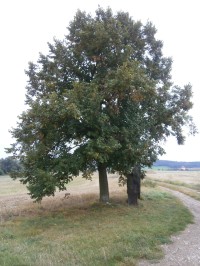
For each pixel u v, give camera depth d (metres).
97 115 20.41
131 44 25.31
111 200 26.45
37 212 22.84
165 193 34.66
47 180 19.64
